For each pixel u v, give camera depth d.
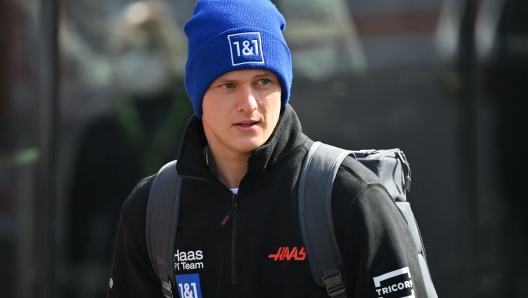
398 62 11.00
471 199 11.02
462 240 11.05
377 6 10.97
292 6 11.01
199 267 6.07
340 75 11.05
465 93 11.01
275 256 5.81
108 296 6.86
